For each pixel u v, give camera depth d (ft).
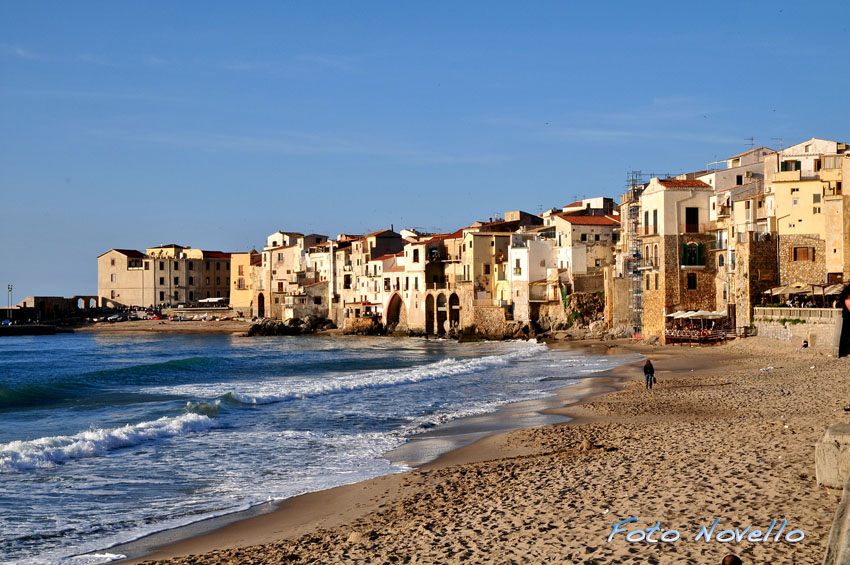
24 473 98.48
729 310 279.90
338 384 201.57
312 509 79.10
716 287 298.35
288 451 112.68
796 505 57.88
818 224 260.01
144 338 579.89
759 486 64.39
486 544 57.52
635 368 226.17
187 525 75.05
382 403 168.25
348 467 100.94
